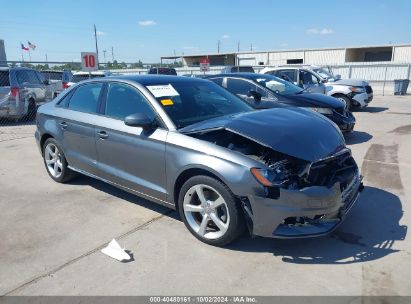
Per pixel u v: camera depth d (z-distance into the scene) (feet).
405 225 13.43
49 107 18.48
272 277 10.49
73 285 10.39
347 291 9.81
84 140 16.20
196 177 11.95
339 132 13.69
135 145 13.83
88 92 16.69
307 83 44.21
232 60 172.86
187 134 12.53
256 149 11.92
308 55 151.33
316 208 10.92
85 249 12.25
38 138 19.13
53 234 13.33
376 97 65.98
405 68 87.61
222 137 12.49
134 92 14.55
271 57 158.10
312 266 10.98
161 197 13.51
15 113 38.09
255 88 27.58
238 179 10.94
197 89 15.61
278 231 10.95
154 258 11.60
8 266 11.39
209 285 10.23
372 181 18.17
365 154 23.80
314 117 13.85
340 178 11.85
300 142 11.48
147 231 13.35
